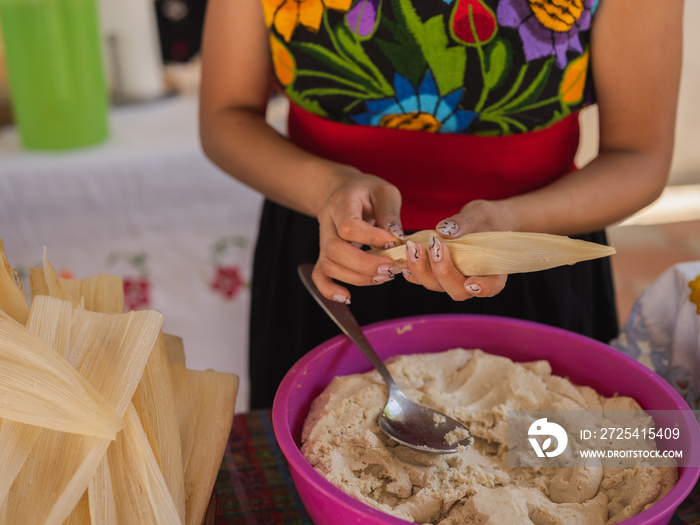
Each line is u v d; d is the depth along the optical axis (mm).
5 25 1495
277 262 1115
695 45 2678
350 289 1018
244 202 1709
